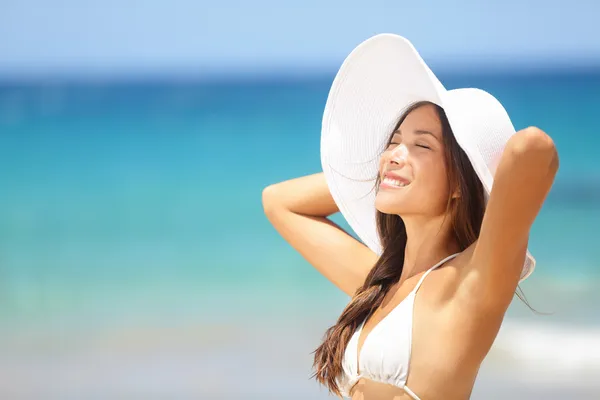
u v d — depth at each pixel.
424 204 3.50
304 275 15.42
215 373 10.99
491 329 3.28
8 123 39.12
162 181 26.56
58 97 46.31
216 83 59.81
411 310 3.43
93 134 36.44
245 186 25.64
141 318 13.47
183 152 30.88
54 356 11.91
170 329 12.87
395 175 3.53
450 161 3.45
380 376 3.41
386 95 3.81
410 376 3.36
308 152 30.48
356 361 3.53
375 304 3.65
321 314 13.09
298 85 55.88
